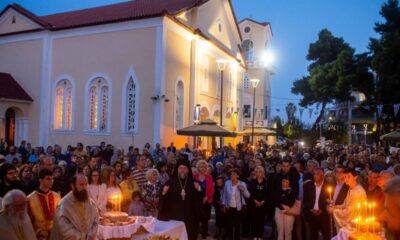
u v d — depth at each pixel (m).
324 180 8.93
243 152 18.00
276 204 9.26
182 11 23.22
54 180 8.88
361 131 49.00
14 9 25.48
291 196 9.15
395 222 2.75
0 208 5.54
